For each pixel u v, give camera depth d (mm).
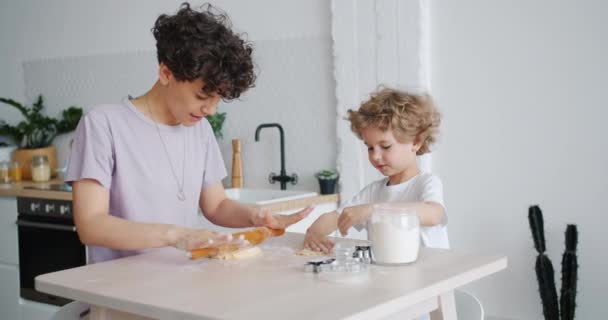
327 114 3215
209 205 1911
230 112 3539
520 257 2791
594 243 2639
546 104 2699
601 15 2562
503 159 2809
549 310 2582
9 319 3516
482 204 2867
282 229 1734
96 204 1607
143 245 1494
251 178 3492
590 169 2625
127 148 1697
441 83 2928
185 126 1780
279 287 1240
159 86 1745
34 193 3363
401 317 1291
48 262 3309
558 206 2701
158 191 1742
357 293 1184
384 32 2967
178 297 1187
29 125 4074
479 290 2914
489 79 2816
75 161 1632
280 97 3361
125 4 3830
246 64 1551
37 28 4254
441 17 2906
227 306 1116
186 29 1487
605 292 2633
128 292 1232
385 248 1400
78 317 1616
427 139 2000
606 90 2570
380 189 2059
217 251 1515
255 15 3412
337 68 3105
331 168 3229
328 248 1602
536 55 2709
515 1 2740
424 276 1309
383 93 1944
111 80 3932
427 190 1856
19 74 4371
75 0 4051
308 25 3244
